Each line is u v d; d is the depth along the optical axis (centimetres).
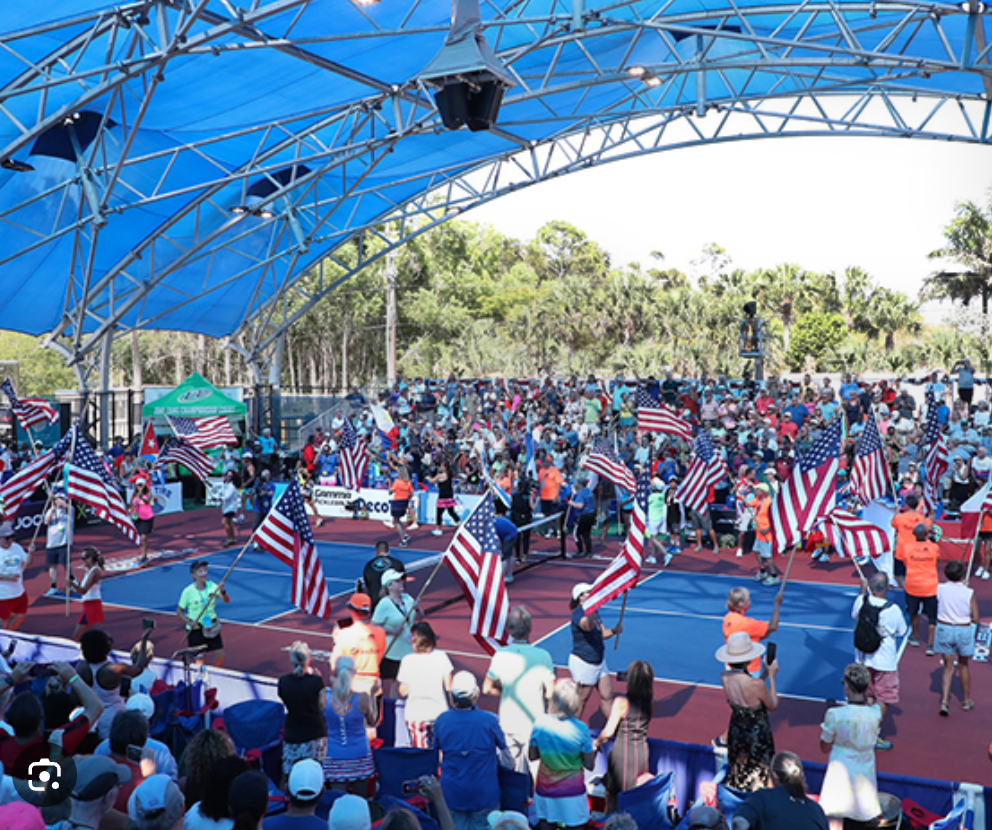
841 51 1922
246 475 2888
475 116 1184
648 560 2205
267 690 1018
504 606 1043
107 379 3156
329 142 2898
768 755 811
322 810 731
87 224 2728
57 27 1677
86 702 721
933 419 2817
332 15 1991
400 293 8344
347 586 1994
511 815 609
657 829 769
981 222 8119
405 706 941
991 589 1838
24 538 2522
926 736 1122
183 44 1650
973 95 2603
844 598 1822
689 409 3578
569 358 8669
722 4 2252
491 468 2791
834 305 8669
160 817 494
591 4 2200
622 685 1334
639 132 3372
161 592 1958
